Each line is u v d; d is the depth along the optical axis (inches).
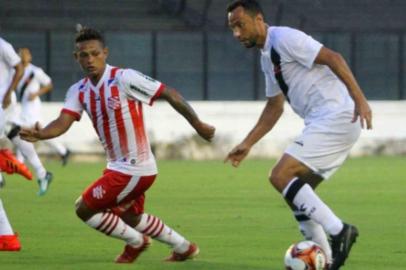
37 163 1460.4
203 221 1164.5
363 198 1433.3
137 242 851.4
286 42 770.2
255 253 916.6
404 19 2689.5
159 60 2384.4
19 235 1045.8
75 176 1801.2
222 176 1800.0
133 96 810.2
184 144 2268.7
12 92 1403.8
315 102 778.8
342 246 748.0
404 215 1227.9
